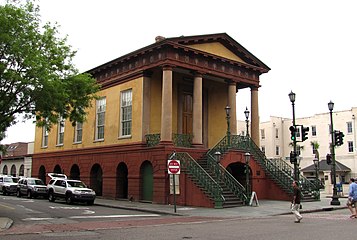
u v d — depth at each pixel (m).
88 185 35.59
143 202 28.94
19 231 14.66
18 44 18.77
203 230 14.80
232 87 33.22
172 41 28.94
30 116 20.70
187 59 30.16
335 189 28.08
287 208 24.53
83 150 37.06
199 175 25.95
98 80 36.28
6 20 18.59
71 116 22.73
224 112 36.34
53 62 20.31
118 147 32.38
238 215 21.09
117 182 32.22
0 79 18.66
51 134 43.53
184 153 27.45
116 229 15.35
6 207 24.67
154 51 30.11
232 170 33.34
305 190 32.16
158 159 28.08
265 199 31.75
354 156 70.94
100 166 34.62
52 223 17.25
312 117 79.38
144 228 15.66
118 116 33.12
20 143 64.50
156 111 31.70
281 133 84.94
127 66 32.94
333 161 28.86
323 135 76.56
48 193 30.72
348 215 21.47
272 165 32.44
